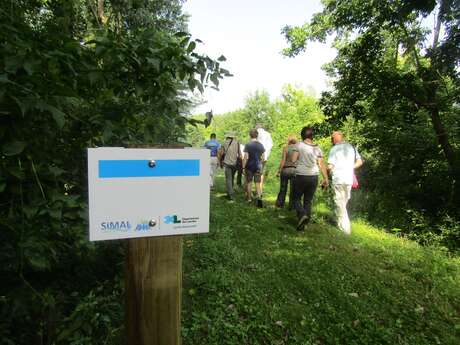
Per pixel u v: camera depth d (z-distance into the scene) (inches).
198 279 147.1
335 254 202.4
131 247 58.7
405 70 364.8
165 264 60.4
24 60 61.9
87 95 82.9
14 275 77.7
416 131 337.4
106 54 74.9
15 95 61.2
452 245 248.4
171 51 77.3
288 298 144.7
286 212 300.7
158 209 57.2
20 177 61.3
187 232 59.2
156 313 60.9
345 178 261.9
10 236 70.3
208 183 59.6
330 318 132.5
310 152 252.5
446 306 149.4
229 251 184.1
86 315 102.3
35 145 70.7
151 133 91.4
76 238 81.9
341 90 382.0
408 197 325.4
